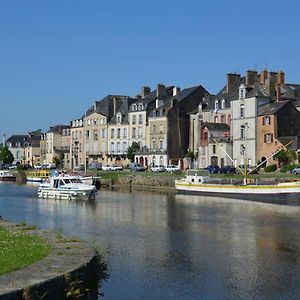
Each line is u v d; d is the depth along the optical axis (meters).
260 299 15.81
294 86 91.69
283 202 51.50
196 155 94.12
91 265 14.36
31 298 11.29
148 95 114.88
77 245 16.47
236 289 16.83
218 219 36.44
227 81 96.44
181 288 16.89
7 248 15.30
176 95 108.44
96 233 29.08
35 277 12.10
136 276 18.34
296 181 53.47
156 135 104.44
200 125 94.00
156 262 20.72
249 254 22.48
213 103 96.38
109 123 117.81
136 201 53.94
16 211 43.78
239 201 53.47
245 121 84.56
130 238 27.06
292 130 81.62
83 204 50.72
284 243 25.45
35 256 14.29
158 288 16.84
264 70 88.75
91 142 122.50
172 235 28.20
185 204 49.78
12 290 10.97
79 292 13.13
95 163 115.38
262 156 81.50
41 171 104.50
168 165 97.44
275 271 19.25
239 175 68.94
